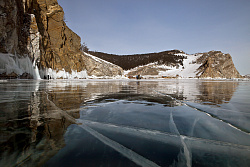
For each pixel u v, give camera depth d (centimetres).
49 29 2788
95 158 98
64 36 3212
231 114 225
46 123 172
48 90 591
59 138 130
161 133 146
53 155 102
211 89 740
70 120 187
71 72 3148
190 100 369
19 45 1844
